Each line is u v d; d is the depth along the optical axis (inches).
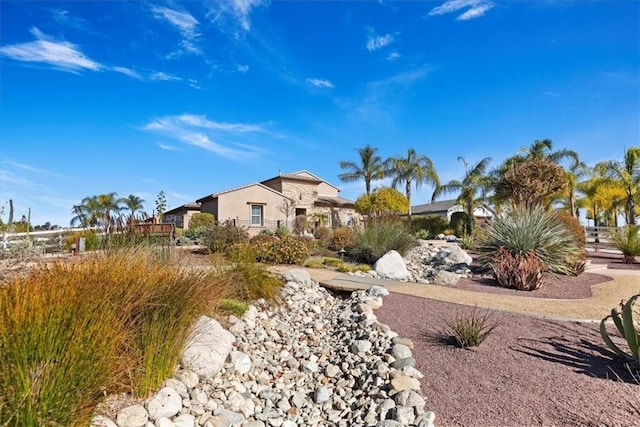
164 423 103.0
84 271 133.3
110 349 100.8
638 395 120.8
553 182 570.9
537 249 361.4
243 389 139.9
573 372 140.4
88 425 89.3
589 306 239.5
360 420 126.0
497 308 233.1
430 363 156.9
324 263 445.4
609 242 719.1
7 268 162.7
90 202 1253.7
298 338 203.3
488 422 112.7
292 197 1111.0
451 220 1017.5
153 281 141.1
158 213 687.1
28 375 82.7
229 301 203.0
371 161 1312.7
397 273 393.1
